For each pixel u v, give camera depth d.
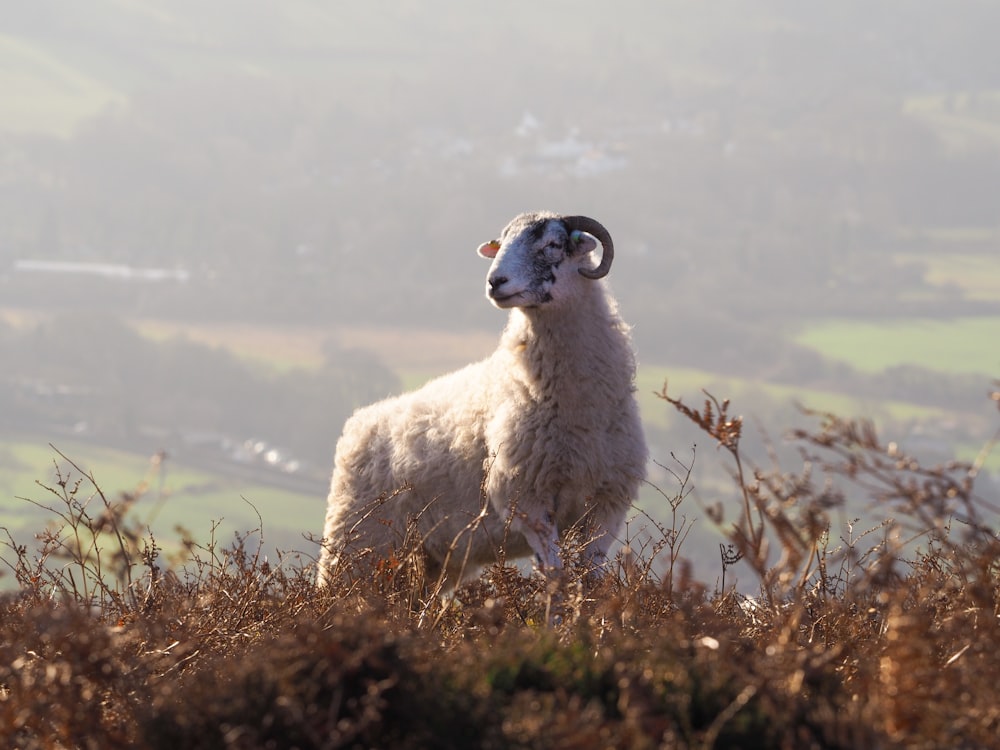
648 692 5.36
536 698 5.42
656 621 6.98
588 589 8.24
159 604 7.45
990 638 5.77
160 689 5.82
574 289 11.13
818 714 5.29
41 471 122.06
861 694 5.76
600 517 11.06
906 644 5.45
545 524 10.01
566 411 10.79
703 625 6.50
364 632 5.58
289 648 5.66
